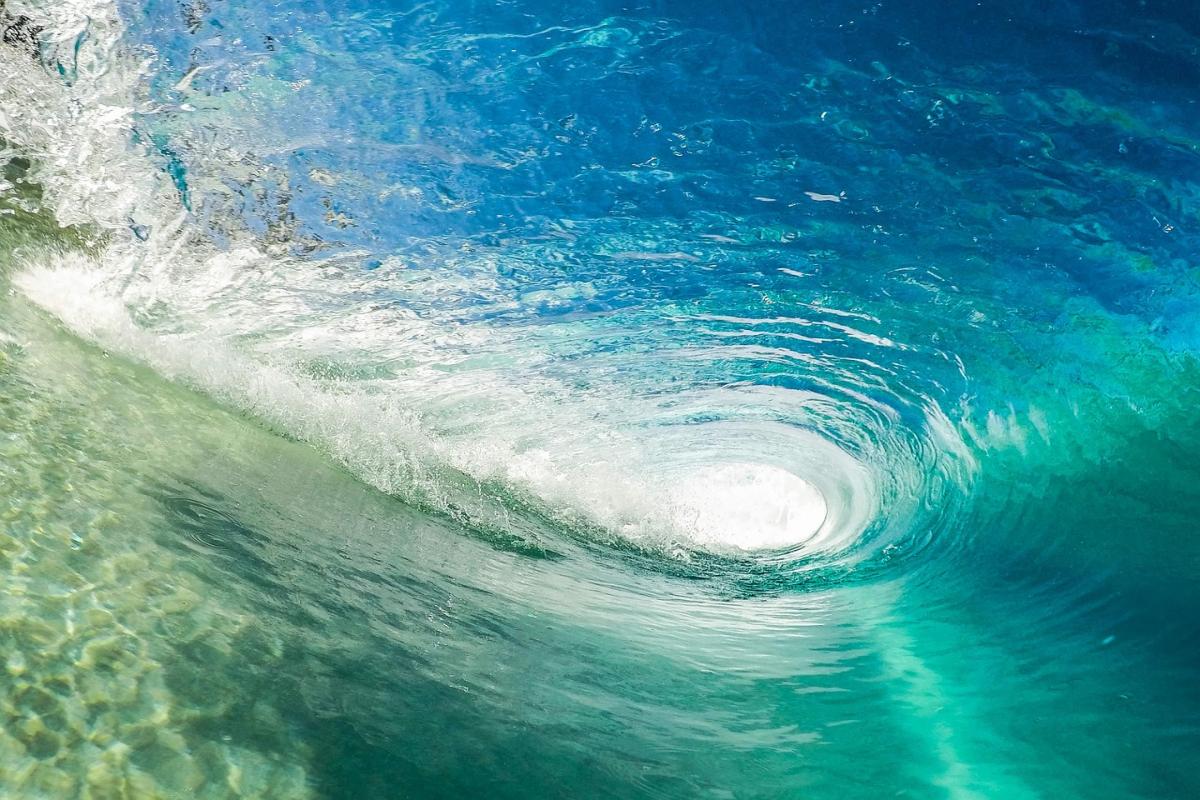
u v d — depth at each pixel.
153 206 4.36
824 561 4.19
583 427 4.37
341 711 1.92
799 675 2.77
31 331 3.35
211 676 1.90
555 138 5.09
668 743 2.16
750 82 5.24
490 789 1.81
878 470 4.68
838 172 4.94
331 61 5.22
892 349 4.71
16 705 1.67
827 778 2.10
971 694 2.60
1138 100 5.02
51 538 2.18
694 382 4.71
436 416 4.11
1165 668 2.65
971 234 4.76
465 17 5.55
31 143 4.41
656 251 4.85
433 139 5.05
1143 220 4.67
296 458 3.45
